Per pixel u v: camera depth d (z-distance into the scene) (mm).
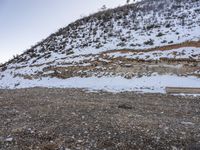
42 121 13758
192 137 11438
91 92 28578
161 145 10516
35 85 44562
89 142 10758
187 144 10664
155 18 71125
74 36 76438
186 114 16422
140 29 64500
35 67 59406
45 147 10242
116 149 10156
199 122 14289
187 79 33500
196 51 41438
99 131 11945
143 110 17344
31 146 10422
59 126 12758
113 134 11555
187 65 37844
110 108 17516
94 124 13016
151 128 12469
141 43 52906
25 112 16000
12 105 18641
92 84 38406
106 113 15727
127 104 19594
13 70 64812
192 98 23062
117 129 12180
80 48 63594
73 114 15219
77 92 28719
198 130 12508
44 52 72062
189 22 59750
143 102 20844
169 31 56344
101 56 50938
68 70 48781
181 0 82438
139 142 10742
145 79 36312
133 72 40375
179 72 36688
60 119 14047
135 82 35812
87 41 67438
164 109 17859
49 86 40156
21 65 67000
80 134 11617
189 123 13883
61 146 10367
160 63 40594
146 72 39156
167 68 38531
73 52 61750
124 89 31297
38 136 11469
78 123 13234
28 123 13484
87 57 53625
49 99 21781
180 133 11914
